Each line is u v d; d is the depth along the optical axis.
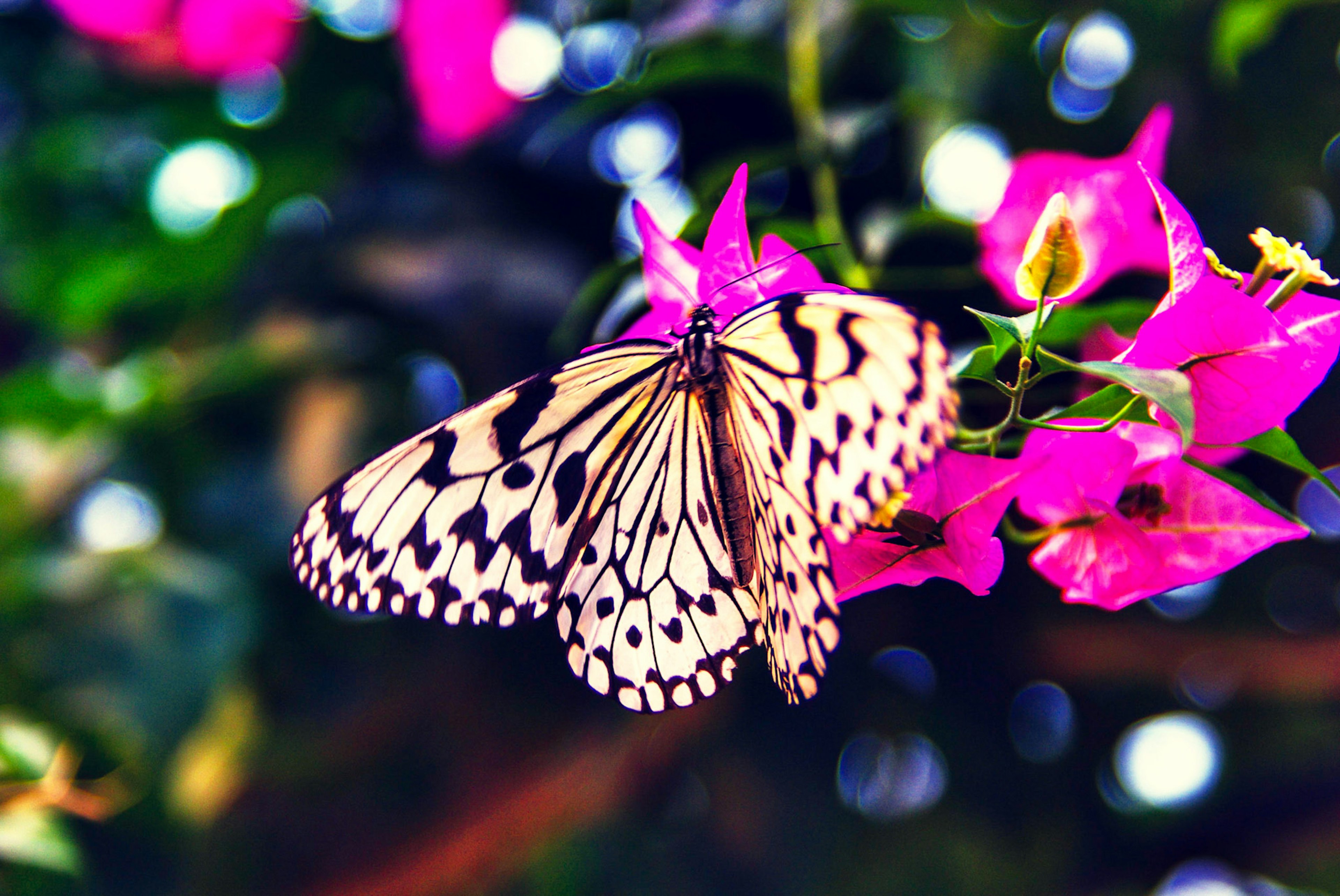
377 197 0.91
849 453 0.61
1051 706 0.94
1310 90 0.81
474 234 0.87
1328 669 0.85
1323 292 0.80
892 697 0.88
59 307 0.96
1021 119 0.80
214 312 0.96
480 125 0.82
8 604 0.84
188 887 0.83
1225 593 0.87
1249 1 0.75
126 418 0.90
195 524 0.92
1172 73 0.80
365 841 0.87
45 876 0.80
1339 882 0.93
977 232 0.71
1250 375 0.62
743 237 0.64
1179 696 0.92
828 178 0.74
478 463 0.66
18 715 0.80
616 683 0.65
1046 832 0.91
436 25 0.80
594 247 0.88
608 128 0.86
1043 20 0.79
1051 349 0.68
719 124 0.82
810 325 0.62
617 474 0.66
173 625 0.84
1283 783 0.88
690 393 0.66
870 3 0.77
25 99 0.99
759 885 0.87
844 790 0.94
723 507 0.65
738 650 0.65
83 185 0.98
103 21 0.86
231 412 0.93
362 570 0.65
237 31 0.86
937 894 0.89
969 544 0.63
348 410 0.90
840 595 0.63
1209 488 0.63
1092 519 0.63
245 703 0.88
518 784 0.84
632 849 0.92
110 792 0.79
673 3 0.81
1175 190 0.81
